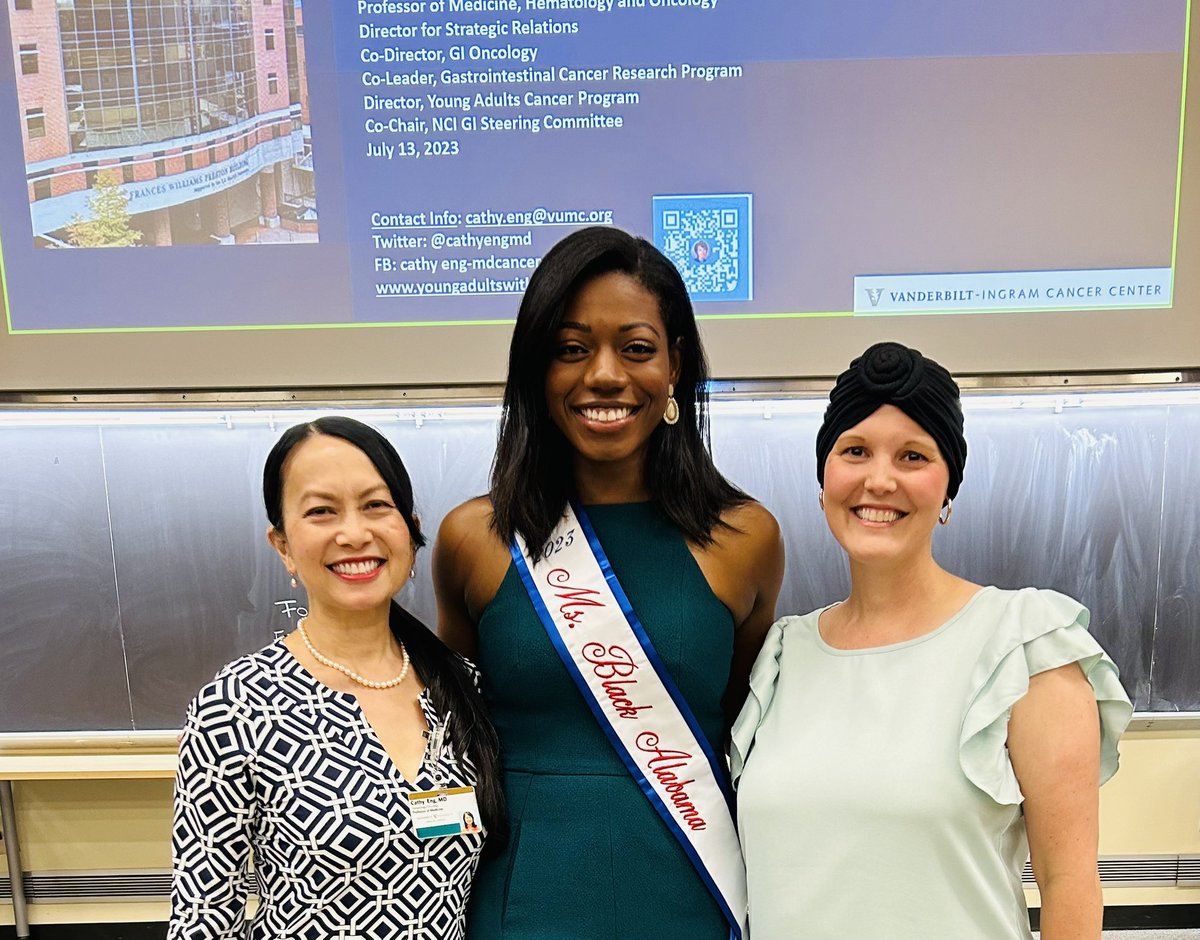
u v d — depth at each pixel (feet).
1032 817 3.07
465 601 4.13
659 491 3.88
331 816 3.02
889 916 3.03
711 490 3.99
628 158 6.26
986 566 7.40
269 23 6.10
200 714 3.10
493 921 3.51
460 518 4.09
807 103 6.18
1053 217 6.31
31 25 6.07
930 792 2.98
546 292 3.48
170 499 7.30
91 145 6.24
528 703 3.77
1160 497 7.27
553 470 3.86
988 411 7.23
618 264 3.53
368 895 3.08
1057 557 7.37
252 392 6.59
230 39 6.12
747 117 6.20
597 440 3.60
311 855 3.02
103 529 7.32
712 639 3.80
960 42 6.09
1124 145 6.21
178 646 7.45
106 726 7.50
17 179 6.28
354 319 6.47
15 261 6.38
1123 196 6.28
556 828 3.58
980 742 2.98
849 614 3.59
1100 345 6.47
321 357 6.52
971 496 7.33
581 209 6.33
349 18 6.11
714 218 6.33
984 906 2.97
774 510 7.36
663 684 3.69
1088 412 7.18
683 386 3.86
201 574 7.38
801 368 6.52
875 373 3.20
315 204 6.33
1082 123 6.18
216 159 6.27
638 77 6.16
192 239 6.37
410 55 6.15
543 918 3.48
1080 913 2.97
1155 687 7.46
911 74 6.13
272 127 6.23
